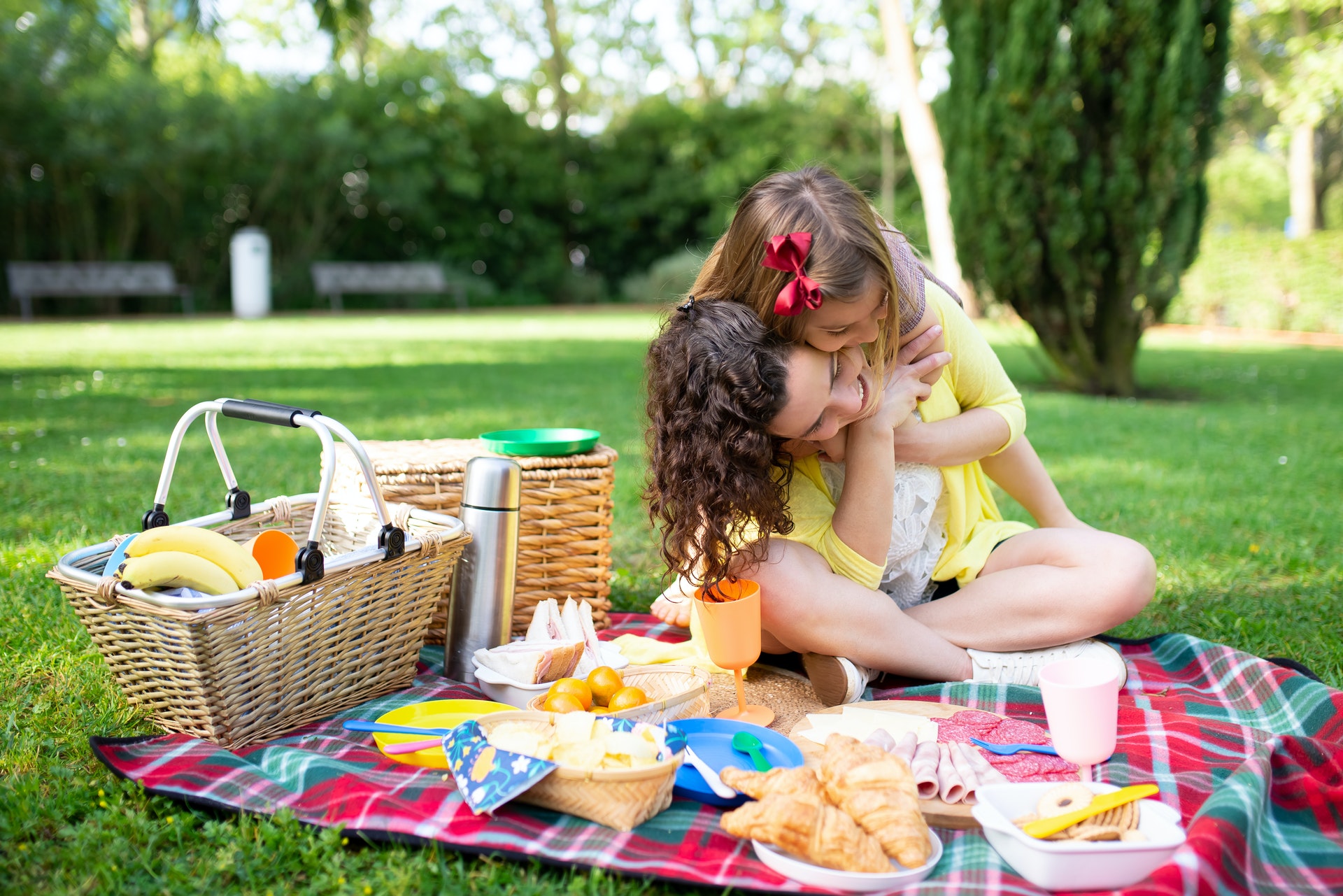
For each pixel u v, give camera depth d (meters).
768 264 1.57
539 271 20.31
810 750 1.61
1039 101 6.45
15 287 14.40
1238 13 15.20
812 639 1.86
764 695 1.96
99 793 1.48
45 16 14.37
